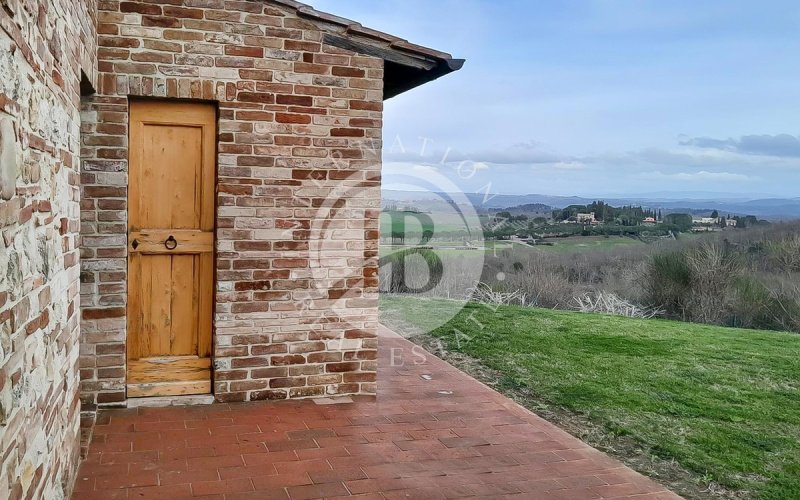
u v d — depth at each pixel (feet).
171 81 16.03
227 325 16.96
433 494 12.29
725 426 17.99
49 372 8.64
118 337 16.08
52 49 8.94
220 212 16.66
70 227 10.96
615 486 13.07
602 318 36.52
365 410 17.19
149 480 12.28
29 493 7.20
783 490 13.69
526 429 16.29
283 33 16.87
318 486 12.42
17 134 6.73
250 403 17.25
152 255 16.65
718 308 41.63
